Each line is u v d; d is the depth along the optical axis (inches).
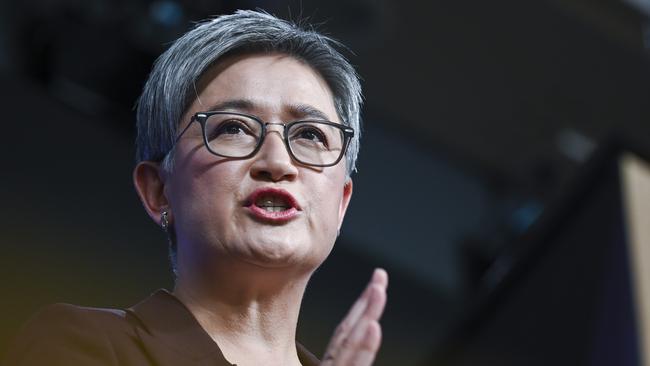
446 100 551.2
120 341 110.7
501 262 207.8
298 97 124.1
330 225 120.9
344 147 125.0
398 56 518.6
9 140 423.2
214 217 117.6
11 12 428.5
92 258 407.8
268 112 122.4
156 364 110.7
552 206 192.9
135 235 422.6
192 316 116.0
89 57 430.3
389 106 555.5
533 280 188.7
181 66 126.3
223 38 126.6
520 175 571.5
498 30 506.9
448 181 572.7
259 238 115.9
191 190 120.0
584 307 177.9
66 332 108.3
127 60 430.0
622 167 186.4
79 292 390.3
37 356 105.7
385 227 551.5
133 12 424.2
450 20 498.3
